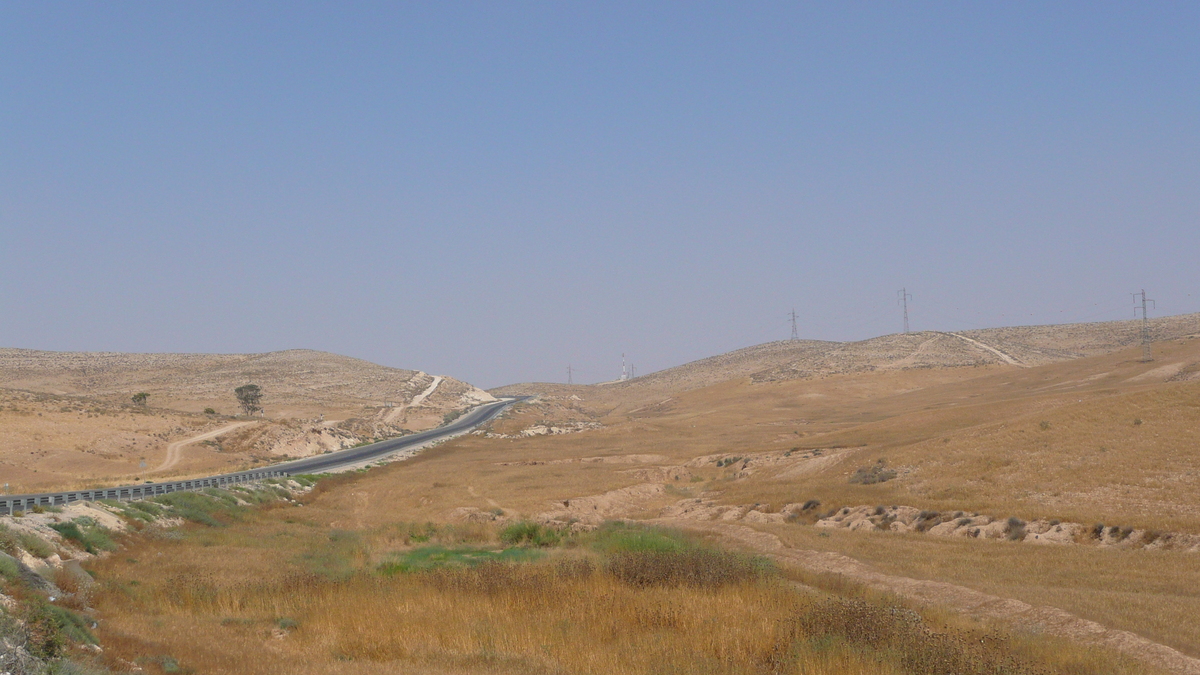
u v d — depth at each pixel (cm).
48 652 1498
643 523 4606
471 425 15600
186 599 2416
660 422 14488
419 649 1898
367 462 9694
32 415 9806
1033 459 5144
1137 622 2073
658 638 1950
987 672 1648
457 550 3853
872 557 3344
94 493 4262
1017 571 2983
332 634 2045
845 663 1705
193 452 9769
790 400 17888
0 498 3791
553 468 8512
